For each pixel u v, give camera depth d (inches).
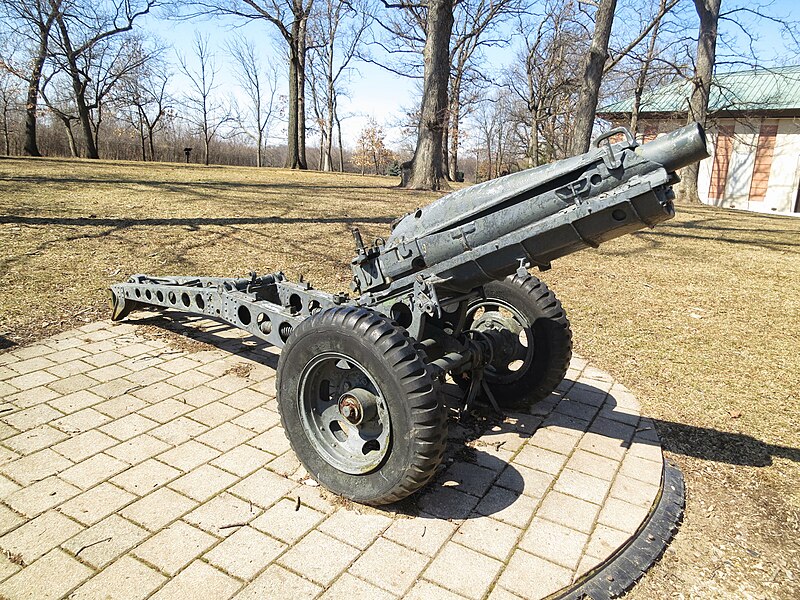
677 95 1067.9
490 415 149.7
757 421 155.4
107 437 128.0
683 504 116.8
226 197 474.6
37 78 1098.1
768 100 976.3
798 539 108.8
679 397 168.7
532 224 108.7
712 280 330.0
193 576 89.0
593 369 185.9
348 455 111.5
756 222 663.1
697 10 773.9
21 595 83.2
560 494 115.6
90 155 1246.9
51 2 1060.5
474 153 2126.0
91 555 92.0
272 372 167.3
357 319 102.9
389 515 106.7
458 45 1175.6
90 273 245.3
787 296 300.7
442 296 125.4
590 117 572.1
